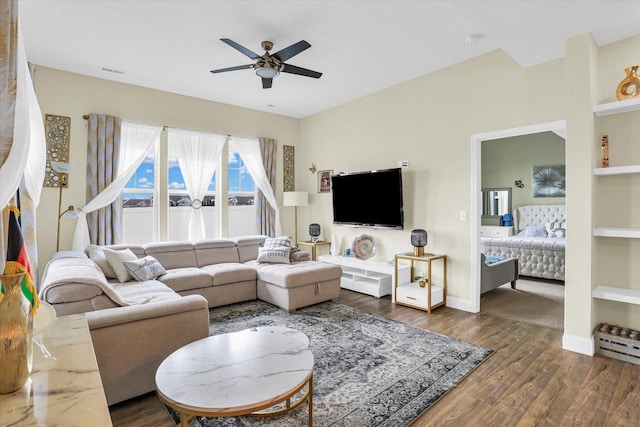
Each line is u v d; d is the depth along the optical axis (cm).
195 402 152
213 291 417
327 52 381
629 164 297
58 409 87
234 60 398
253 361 190
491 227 808
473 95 405
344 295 490
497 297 480
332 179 560
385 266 470
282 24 319
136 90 479
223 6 289
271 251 482
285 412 212
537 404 221
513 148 816
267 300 438
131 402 226
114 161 453
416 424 202
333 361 280
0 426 79
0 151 98
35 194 222
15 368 94
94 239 440
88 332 142
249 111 596
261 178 601
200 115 540
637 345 272
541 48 319
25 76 110
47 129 416
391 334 338
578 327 298
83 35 339
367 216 511
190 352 201
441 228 440
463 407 218
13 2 100
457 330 349
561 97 340
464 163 415
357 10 296
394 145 493
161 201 504
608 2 245
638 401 223
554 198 759
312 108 601
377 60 404
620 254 304
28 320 102
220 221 566
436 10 297
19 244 132
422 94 457
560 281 584
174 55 384
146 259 400
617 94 289
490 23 275
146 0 281
